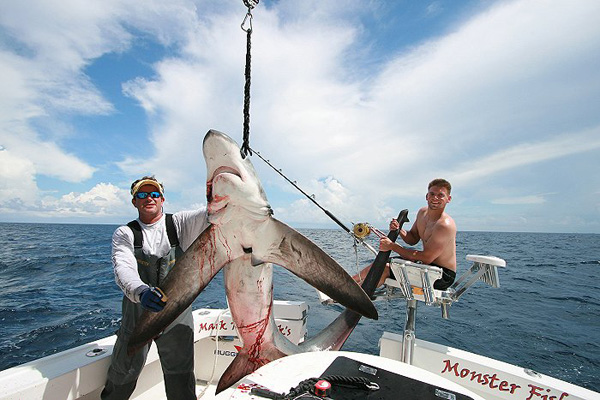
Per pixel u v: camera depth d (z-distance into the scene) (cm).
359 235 349
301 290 1205
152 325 239
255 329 285
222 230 263
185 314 264
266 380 176
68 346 686
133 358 245
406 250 323
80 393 238
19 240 4466
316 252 267
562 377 550
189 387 263
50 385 219
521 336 744
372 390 163
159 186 264
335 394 159
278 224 267
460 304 1045
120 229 256
